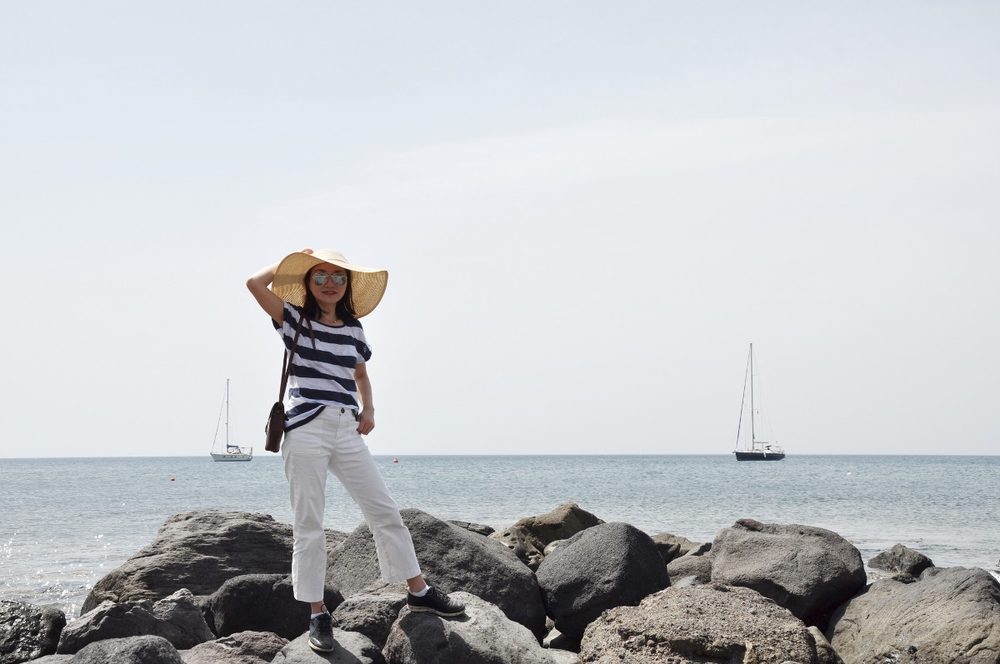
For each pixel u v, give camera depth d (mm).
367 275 5754
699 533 23922
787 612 6562
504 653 5609
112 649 4875
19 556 17719
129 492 47281
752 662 5801
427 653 5449
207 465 156875
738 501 39344
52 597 12680
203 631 6707
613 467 117062
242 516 10977
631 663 5922
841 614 8141
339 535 11266
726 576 8961
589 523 14062
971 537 23125
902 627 7027
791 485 57812
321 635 5328
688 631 6059
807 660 5906
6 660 6680
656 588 7852
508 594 7762
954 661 6391
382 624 6371
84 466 151500
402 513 8539
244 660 5762
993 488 53125
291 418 5324
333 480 47688
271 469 114188
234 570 9883
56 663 5676
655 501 39375
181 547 10008
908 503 37938
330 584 7637
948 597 7043
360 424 5621
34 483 61750
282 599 7047
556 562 8180
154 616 6461
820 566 8617
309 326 5418
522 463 156500
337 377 5441
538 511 32219
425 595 5828
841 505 36438
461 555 8055
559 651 7285
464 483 60406
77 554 18094
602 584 7688
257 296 5359
